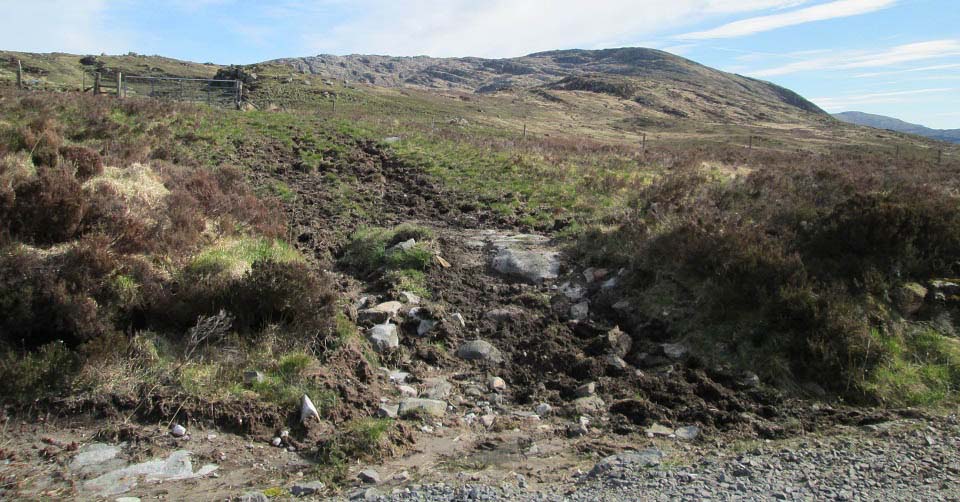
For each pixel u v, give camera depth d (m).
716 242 8.94
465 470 5.29
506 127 65.31
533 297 9.13
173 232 8.56
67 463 5.04
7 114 15.52
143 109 19.50
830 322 7.46
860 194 9.73
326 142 19.33
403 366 7.55
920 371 7.16
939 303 8.04
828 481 4.64
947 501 4.22
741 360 7.52
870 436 5.73
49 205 7.66
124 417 5.66
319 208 13.28
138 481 4.91
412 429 6.11
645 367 7.67
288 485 4.97
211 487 4.90
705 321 8.16
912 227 8.65
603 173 16.80
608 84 154.62
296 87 68.06
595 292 9.32
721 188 13.51
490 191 14.83
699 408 6.61
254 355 6.68
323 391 6.38
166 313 6.94
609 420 6.46
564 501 4.44
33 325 6.19
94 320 6.34
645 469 5.04
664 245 9.49
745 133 83.44
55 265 6.80
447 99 104.56
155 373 6.12
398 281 9.62
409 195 14.80
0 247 7.10
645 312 8.62
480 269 10.20
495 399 7.00
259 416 5.89
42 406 5.59
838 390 7.02
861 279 8.30
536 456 5.64
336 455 5.43
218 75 72.19
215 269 7.95
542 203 13.76
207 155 16.09
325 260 10.62
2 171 9.12
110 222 7.99
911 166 24.08
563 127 79.94
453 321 8.55
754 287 8.16
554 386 7.26
